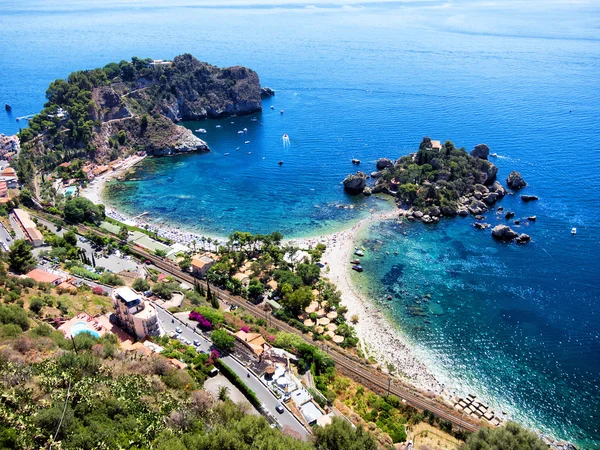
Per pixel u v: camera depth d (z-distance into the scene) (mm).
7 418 68750
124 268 169125
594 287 162125
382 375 124312
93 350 101125
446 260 180000
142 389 88250
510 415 115625
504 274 170500
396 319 149125
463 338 141125
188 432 79250
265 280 166000
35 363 86438
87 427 73562
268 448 74250
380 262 179625
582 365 130625
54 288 142000
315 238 198250
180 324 130375
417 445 102062
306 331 139500
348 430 86500
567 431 111625
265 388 106375
